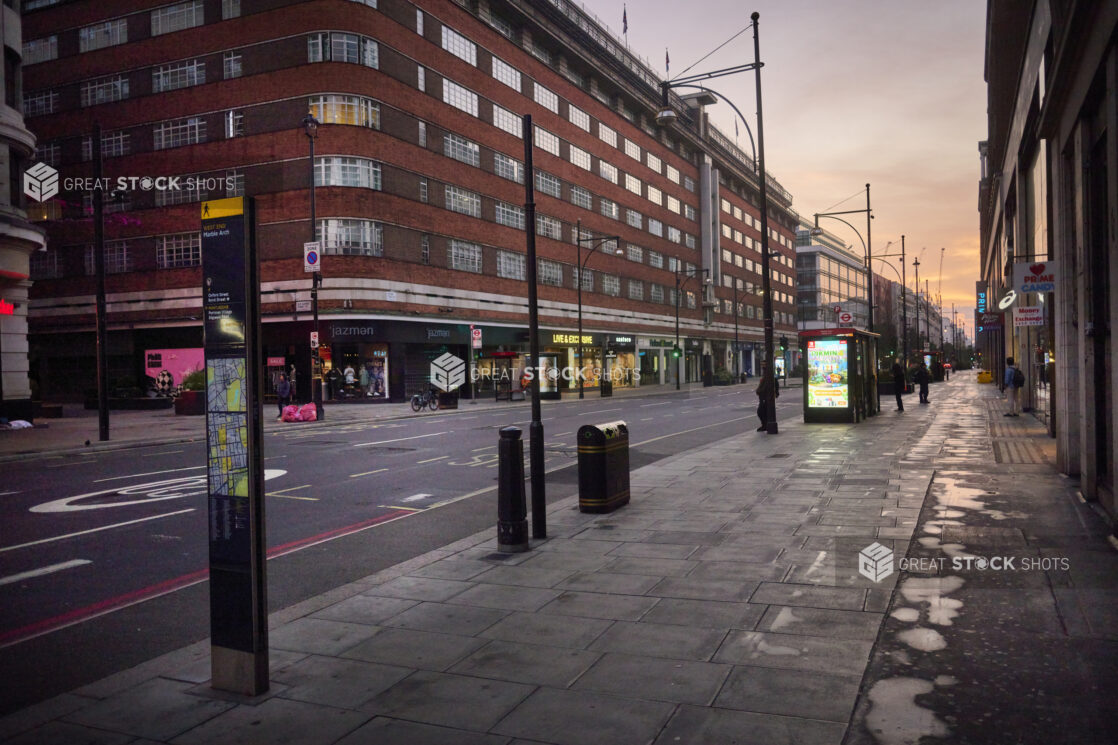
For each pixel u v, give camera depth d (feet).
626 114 206.80
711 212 251.60
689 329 238.27
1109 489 24.88
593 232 182.80
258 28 115.85
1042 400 65.16
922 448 46.32
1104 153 25.48
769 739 10.72
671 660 13.82
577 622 16.15
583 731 11.16
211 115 119.14
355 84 112.78
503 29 152.25
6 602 19.43
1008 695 11.83
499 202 146.10
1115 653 13.29
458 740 11.03
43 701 13.15
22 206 78.38
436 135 128.98
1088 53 24.08
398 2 120.47
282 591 20.11
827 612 16.19
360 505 32.96
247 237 13.09
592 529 25.81
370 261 113.70
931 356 200.95
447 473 42.80
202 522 29.43
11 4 77.71
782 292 328.08
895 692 12.12
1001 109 92.53
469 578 20.01
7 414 76.23
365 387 117.91
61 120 131.13
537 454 24.67
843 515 26.30
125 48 126.31
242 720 11.99
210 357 13.48
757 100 60.44
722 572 19.65
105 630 17.33
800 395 154.20
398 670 13.82
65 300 133.18
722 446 51.37
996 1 61.98
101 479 41.47
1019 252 83.35
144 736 11.55
